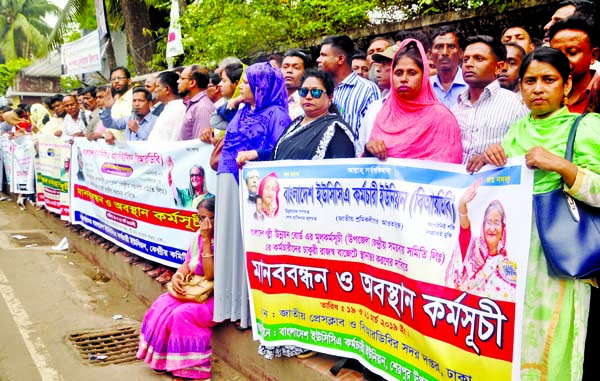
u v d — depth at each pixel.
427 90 2.93
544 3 4.44
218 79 5.37
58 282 6.72
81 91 8.75
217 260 4.01
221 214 3.99
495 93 3.18
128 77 7.11
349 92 4.26
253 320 3.83
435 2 5.48
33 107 11.14
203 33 8.04
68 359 4.58
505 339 2.42
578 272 2.29
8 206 12.38
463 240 2.58
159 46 11.41
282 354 3.72
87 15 15.49
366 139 3.66
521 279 2.35
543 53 2.43
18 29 38.12
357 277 3.24
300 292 3.54
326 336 3.45
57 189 8.98
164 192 5.29
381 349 3.08
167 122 5.65
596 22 2.96
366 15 6.22
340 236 3.29
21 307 5.83
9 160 13.05
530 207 2.32
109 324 5.36
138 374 4.29
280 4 6.94
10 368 4.43
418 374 2.84
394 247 2.94
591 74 3.04
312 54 6.73
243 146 3.85
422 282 2.77
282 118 3.81
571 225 2.34
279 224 3.59
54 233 9.59
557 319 2.40
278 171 3.56
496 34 4.94
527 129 2.55
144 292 5.90
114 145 6.20
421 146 2.90
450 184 2.63
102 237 7.29
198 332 4.14
